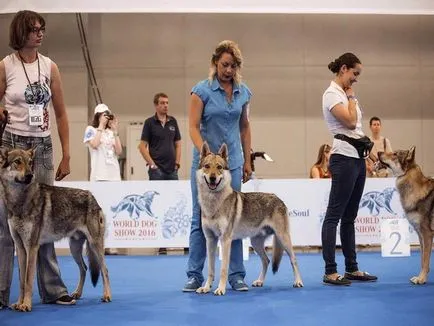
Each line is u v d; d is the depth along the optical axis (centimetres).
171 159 992
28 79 483
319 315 439
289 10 1006
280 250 598
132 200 893
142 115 1245
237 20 1255
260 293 543
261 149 1258
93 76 1238
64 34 1222
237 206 553
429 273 684
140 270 737
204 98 566
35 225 462
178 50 1251
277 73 1259
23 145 487
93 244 501
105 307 478
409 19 1269
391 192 918
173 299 514
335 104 591
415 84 1273
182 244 895
